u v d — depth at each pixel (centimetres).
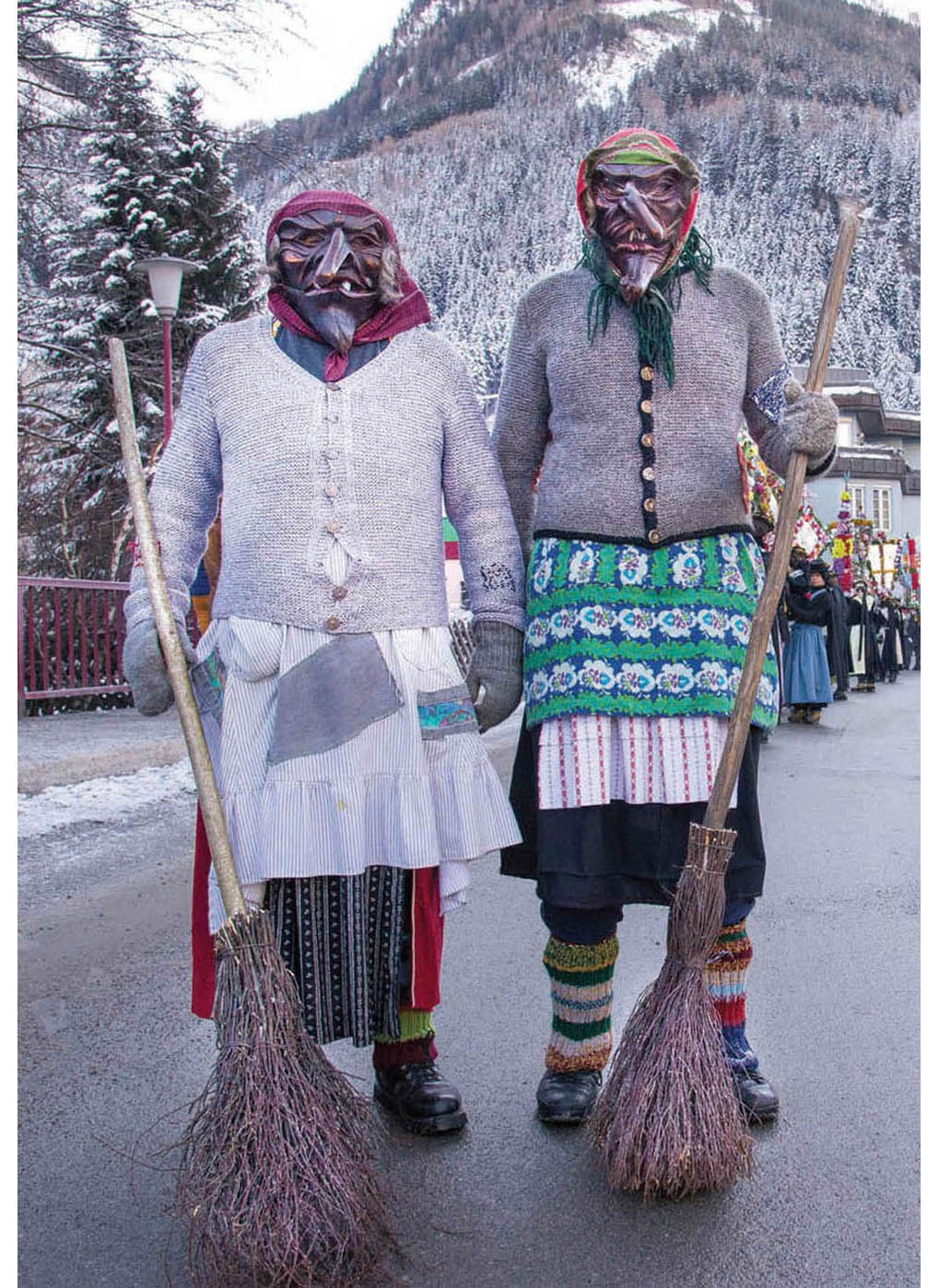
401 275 265
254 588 251
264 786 243
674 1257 221
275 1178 207
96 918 453
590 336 277
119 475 1780
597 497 275
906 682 2333
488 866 551
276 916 246
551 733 270
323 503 251
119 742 831
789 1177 249
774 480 280
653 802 268
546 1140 268
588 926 275
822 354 256
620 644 269
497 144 15538
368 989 251
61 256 1828
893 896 488
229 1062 214
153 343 1839
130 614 259
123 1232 234
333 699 246
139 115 1337
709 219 11306
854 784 799
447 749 255
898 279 9219
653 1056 242
